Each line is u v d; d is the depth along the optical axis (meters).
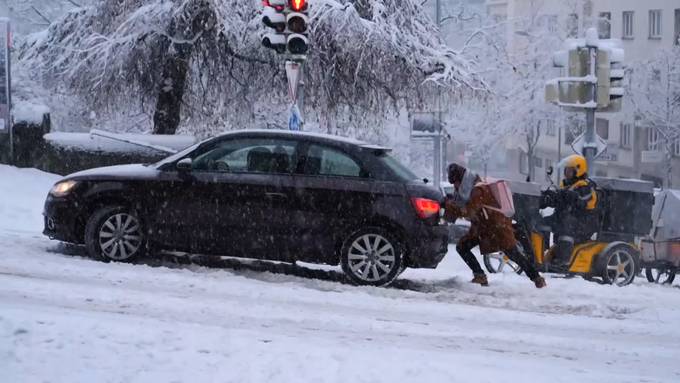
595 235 19.34
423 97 36.56
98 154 32.44
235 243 15.72
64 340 9.52
